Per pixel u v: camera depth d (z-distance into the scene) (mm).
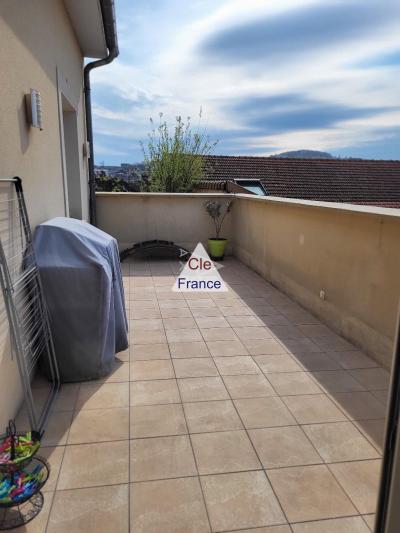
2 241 2102
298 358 3205
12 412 2287
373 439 2225
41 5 3020
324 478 1929
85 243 2787
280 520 1688
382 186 12414
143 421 2354
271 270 5422
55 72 3568
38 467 1813
